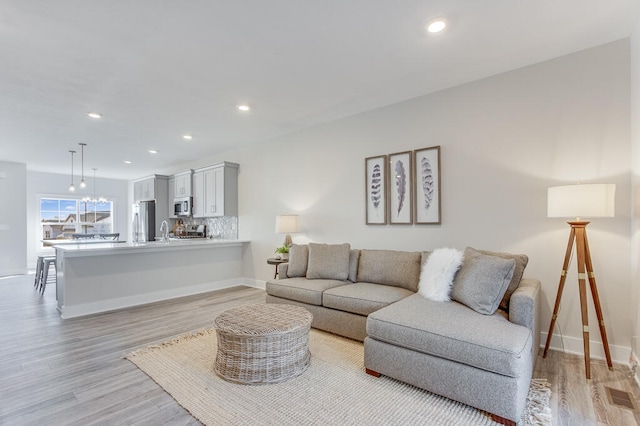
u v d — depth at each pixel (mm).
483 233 3168
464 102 3285
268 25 2254
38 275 5547
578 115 2713
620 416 1865
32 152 6066
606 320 2598
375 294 2971
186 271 5020
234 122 4414
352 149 4199
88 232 9195
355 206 4172
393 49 2602
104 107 3758
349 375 2361
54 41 2395
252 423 1828
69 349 2859
